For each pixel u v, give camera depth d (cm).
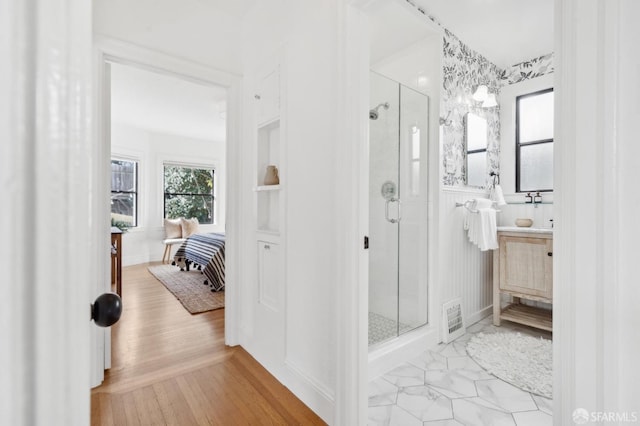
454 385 185
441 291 243
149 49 198
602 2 60
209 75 222
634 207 58
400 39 249
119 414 156
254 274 216
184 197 627
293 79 177
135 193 567
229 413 158
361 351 142
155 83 361
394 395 176
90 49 33
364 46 142
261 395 173
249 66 227
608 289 60
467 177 275
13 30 25
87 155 32
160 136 593
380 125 253
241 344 235
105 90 189
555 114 69
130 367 202
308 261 165
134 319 288
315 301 160
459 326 255
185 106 441
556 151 68
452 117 257
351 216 140
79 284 31
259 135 216
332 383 149
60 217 29
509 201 320
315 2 161
